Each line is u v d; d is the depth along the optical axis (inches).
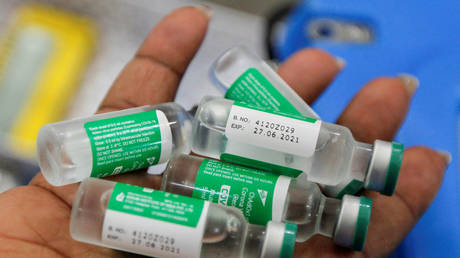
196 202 6.8
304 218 7.2
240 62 8.0
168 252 6.8
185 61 8.4
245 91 7.9
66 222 7.3
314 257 7.7
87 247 7.3
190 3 9.9
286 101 7.7
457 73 9.6
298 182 7.3
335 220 7.1
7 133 9.3
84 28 9.8
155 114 7.3
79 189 6.9
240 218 7.0
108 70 9.7
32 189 7.5
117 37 9.8
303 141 7.1
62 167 7.1
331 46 9.8
